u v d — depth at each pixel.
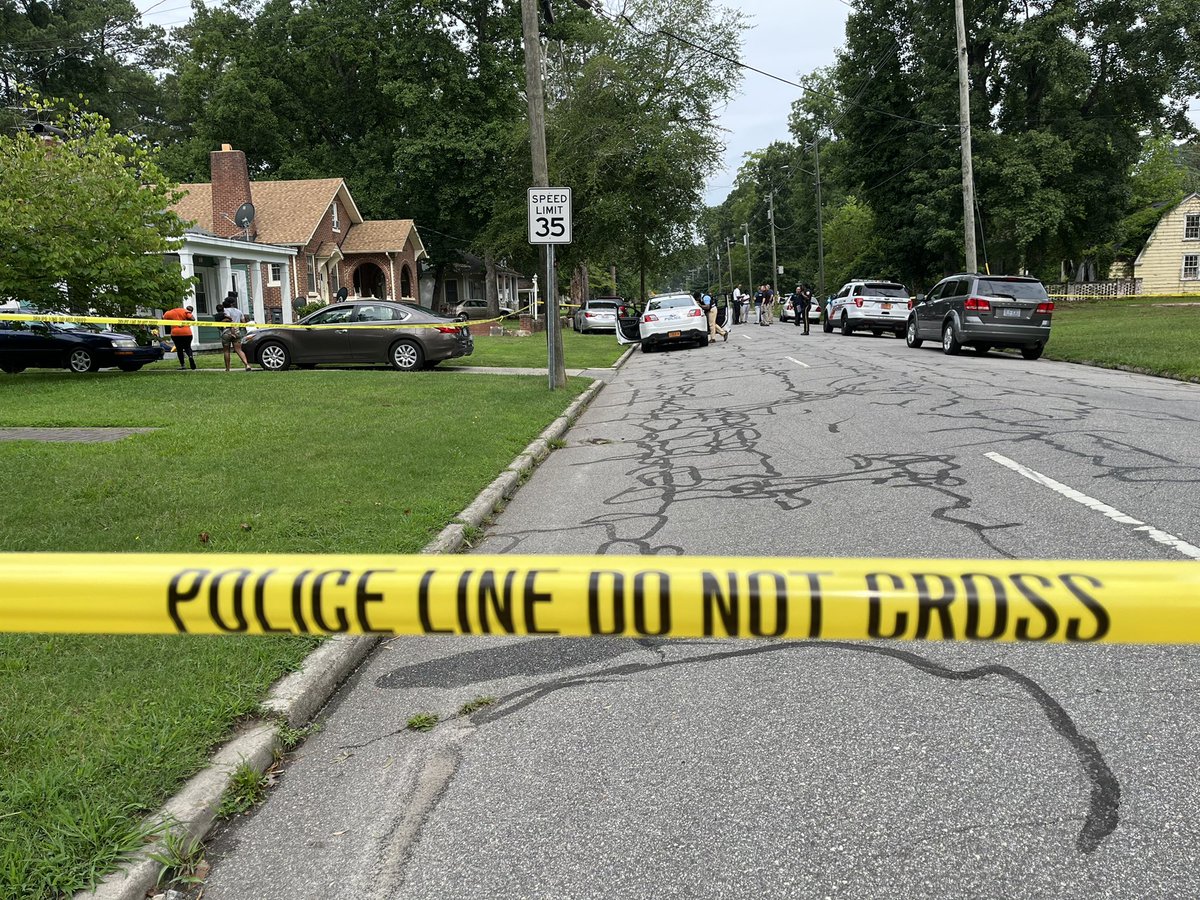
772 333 32.41
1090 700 3.26
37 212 13.31
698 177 34.38
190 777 2.85
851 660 3.72
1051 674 3.49
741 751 3.02
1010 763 2.86
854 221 63.78
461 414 10.65
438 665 3.89
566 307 48.22
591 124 33.56
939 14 36.88
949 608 1.40
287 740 3.19
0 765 2.82
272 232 33.81
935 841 2.47
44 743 2.95
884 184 40.97
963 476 6.87
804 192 66.81
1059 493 6.17
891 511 5.96
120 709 3.21
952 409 10.35
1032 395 11.30
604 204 32.88
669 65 35.78
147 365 19.25
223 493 6.41
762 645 3.94
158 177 14.95
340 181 36.94
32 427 9.53
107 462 7.43
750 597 1.42
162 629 1.51
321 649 3.78
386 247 39.25
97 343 17.19
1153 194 57.56
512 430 9.53
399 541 5.26
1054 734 3.03
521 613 1.46
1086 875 2.30
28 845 2.43
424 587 1.48
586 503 6.79
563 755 3.06
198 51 45.41
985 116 36.50
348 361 17.81
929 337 20.36
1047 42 34.62
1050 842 2.44
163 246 15.20
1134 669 3.51
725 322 30.22
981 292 17.78
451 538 5.45
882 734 3.08
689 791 2.79
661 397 13.59
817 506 6.23
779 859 2.43
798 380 14.49
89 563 1.52
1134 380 13.10
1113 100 36.84
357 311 17.94
